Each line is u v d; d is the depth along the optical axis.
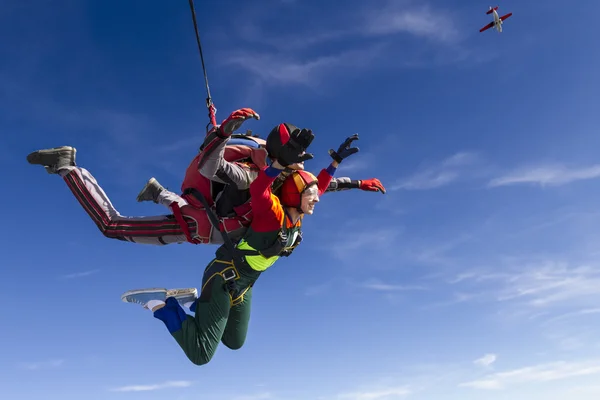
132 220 4.36
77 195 4.43
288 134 3.80
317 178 4.58
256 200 3.91
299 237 4.55
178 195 4.59
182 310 4.38
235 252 4.19
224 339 4.96
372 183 5.29
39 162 4.43
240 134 4.41
